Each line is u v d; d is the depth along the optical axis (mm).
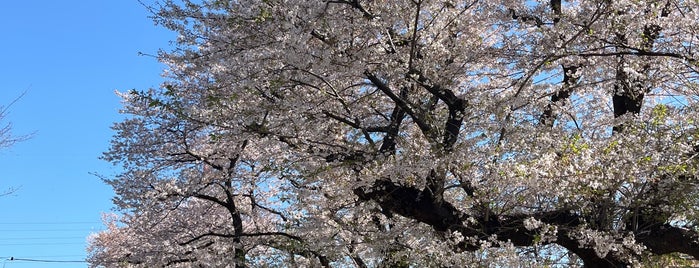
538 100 9125
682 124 7988
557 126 8688
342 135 9375
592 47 8719
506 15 9289
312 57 7664
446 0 9227
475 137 7945
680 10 8391
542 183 7637
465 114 8742
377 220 10820
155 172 13312
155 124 12859
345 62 8242
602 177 7633
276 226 13398
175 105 8719
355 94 9742
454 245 8781
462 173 8406
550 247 9844
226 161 13281
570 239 8453
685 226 8648
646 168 7777
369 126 9469
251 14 8109
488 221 8789
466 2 9562
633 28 8242
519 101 8500
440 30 9070
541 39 8555
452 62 9328
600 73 9203
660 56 8711
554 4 9328
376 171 8336
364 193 9352
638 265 8000
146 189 13125
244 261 12172
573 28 8523
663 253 8766
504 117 8266
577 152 7465
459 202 9602
